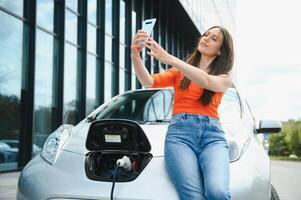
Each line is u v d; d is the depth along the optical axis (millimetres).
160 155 2584
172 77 2660
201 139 2461
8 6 8672
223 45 2627
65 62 10945
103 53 13391
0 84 8391
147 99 3809
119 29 14758
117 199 2357
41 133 9781
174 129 2488
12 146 8758
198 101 2494
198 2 26453
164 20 20953
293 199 7203
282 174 14953
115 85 14609
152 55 2361
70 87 11297
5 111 8555
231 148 2684
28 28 9367
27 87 9297
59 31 10688
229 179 2350
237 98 3832
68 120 11141
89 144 2766
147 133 2822
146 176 2451
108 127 2742
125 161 2518
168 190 2359
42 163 2754
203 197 2285
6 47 8602
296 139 61281
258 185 2529
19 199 2664
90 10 12633
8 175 7914
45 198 2498
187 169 2324
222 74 2557
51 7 10281
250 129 3287
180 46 25359
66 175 2570
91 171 2586
